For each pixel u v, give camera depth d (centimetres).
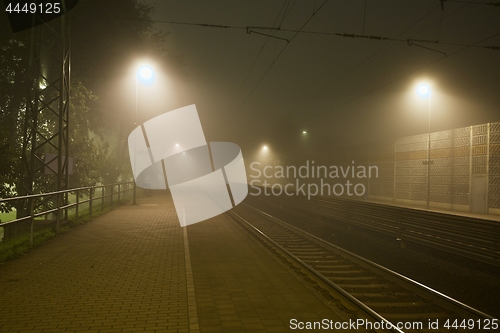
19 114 1745
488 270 854
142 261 862
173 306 566
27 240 1005
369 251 1129
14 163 1297
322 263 929
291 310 559
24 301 578
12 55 1648
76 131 1923
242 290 660
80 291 632
